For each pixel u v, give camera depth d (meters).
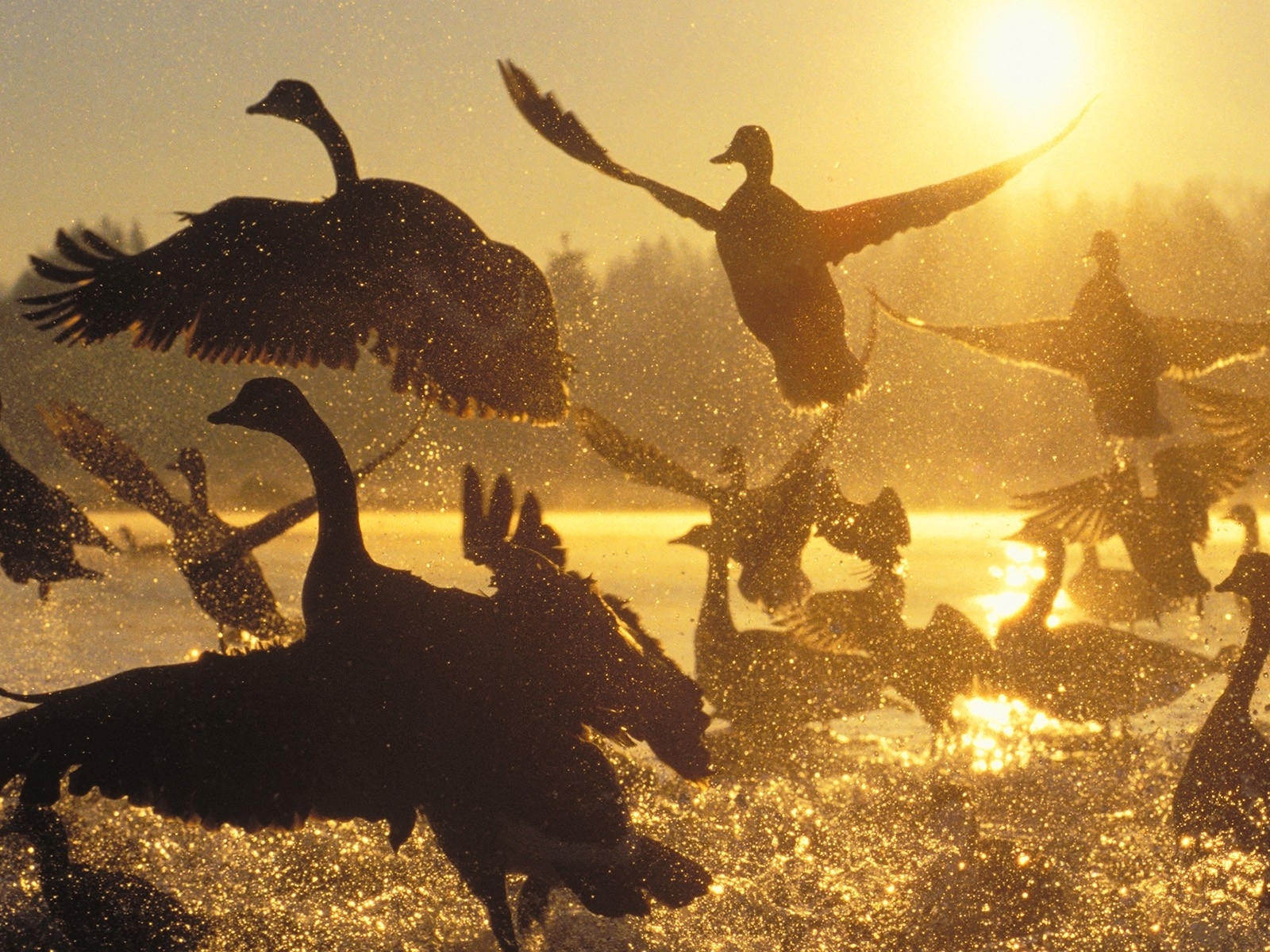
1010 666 11.14
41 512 10.67
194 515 12.65
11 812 7.41
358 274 8.25
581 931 7.24
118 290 8.39
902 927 7.16
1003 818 8.98
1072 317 11.36
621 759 9.44
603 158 8.50
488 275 8.18
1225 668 11.40
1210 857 8.04
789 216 8.62
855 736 11.60
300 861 8.08
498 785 6.70
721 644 10.89
